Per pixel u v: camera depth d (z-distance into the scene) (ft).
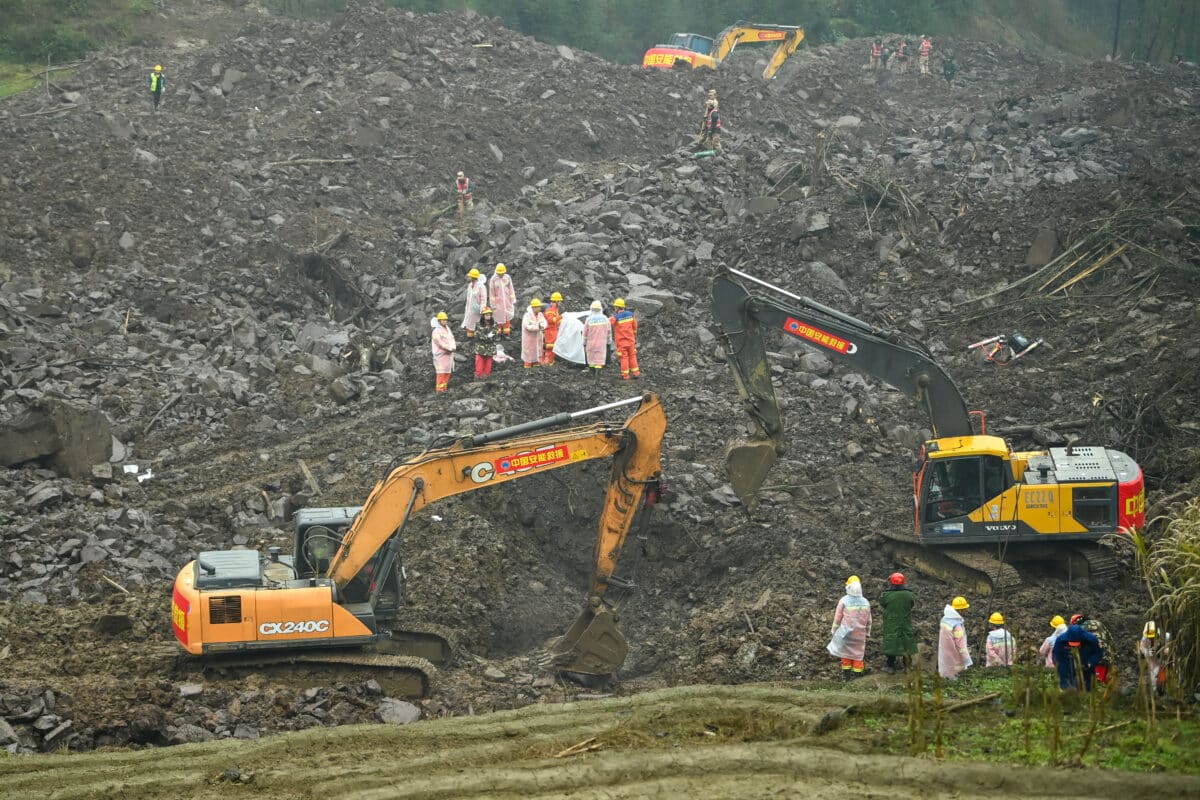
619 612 111.45
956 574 107.24
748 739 74.43
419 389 146.61
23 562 103.91
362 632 88.33
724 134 238.89
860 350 108.27
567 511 123.34
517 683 91.76
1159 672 78.07
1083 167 217.97
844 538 115.34
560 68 262.67
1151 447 129.29
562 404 142.61
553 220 195.72
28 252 167.73
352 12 262.67
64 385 139.23
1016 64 348.38
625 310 147.33
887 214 187.01
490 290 156.15
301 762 72.59
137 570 104.99
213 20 302.66
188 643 85.97
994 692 80.43
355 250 189.26
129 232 177.58
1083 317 160.86
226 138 216.95
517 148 235.61
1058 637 79.77
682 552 116.98
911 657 88.48
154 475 127.65
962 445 106.83
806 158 218.59
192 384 145.89
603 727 77.61
